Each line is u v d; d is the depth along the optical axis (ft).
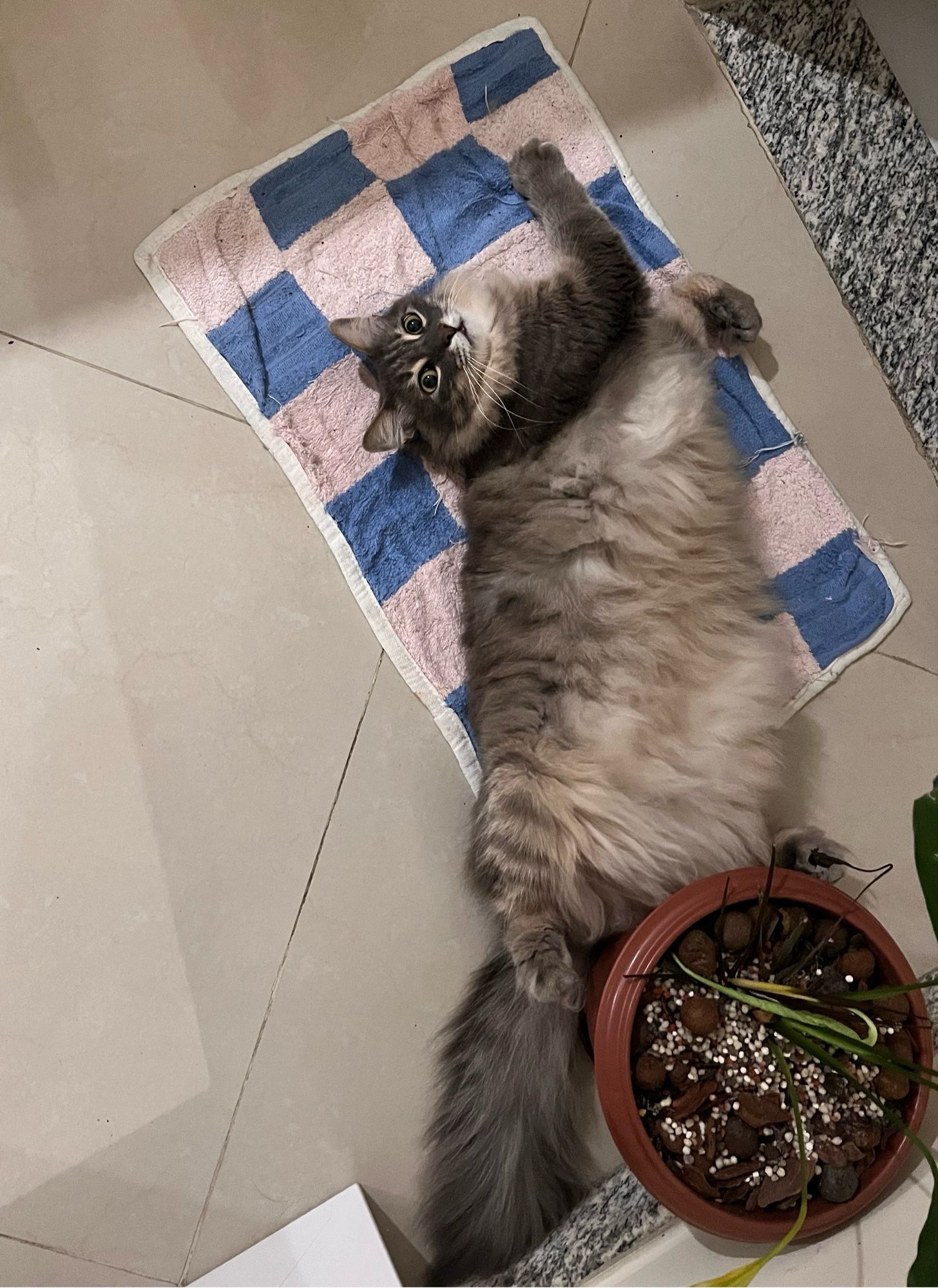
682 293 4.99
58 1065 4.93
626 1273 4.16
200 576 5.18
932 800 2.94
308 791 5.14
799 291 5.20
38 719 5.05
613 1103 3.59
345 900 5.10
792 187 5.21
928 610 5.17
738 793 4.58
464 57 5.21
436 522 5.22
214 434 5.22
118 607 5.14
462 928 5.12
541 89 5.21
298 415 5.22
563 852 4.36
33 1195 4.86
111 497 5.17
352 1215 4.76
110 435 5.18
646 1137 3.59
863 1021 3.53
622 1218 4.39
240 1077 5.00
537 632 4.58
